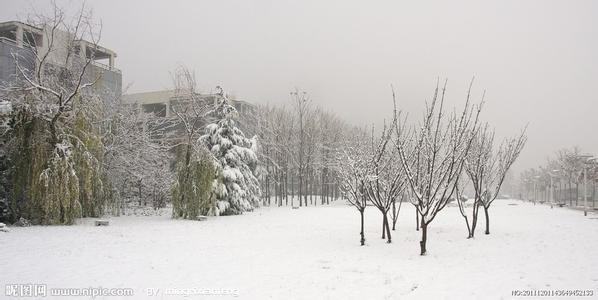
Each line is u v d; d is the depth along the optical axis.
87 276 8.12
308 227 17.44
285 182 42.59
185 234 14.62
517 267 9.44
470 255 10.94
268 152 38.75
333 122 46.12
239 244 12.59
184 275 8.41
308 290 7.46
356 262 9.95
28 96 16.34
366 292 7.36
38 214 15.94
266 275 8.52
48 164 15.81
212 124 25.94
